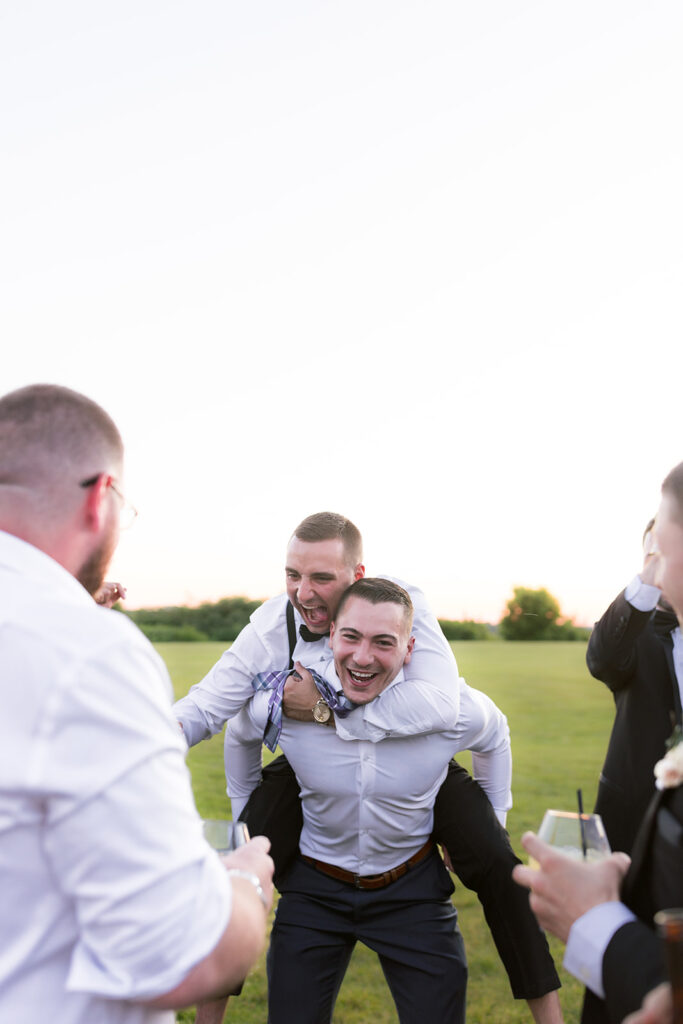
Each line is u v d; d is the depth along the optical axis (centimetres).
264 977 430
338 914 302
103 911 130
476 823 301
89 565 159
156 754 136
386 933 299
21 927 134
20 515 151
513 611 4506
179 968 133
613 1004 153
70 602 141
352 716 286
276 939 304
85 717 132
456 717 292
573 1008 391
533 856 172
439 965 295
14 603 138
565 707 1468
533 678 1922
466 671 2070
